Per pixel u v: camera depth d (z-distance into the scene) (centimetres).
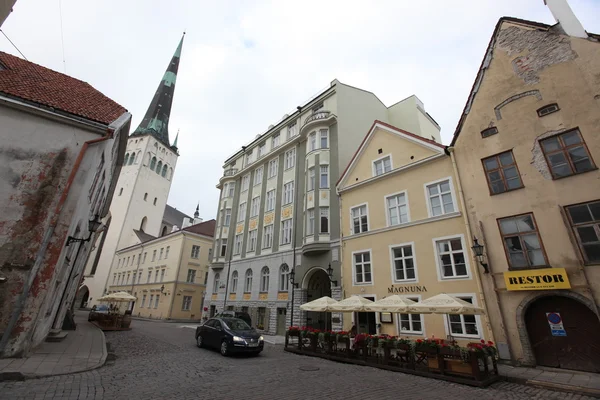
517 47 1414
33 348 1005
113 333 1948
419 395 756
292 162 2747
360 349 1285
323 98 2627
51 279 934
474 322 1262
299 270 2217
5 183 941
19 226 922
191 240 4191
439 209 1530
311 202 2238
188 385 757
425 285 1445
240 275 2812
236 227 3166
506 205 1280
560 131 1209
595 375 951
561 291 1067
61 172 1018
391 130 1875
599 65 1168
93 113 1162
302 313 2083
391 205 1745
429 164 1619
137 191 5841
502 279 1212
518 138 1316
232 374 909
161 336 1872
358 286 1739
